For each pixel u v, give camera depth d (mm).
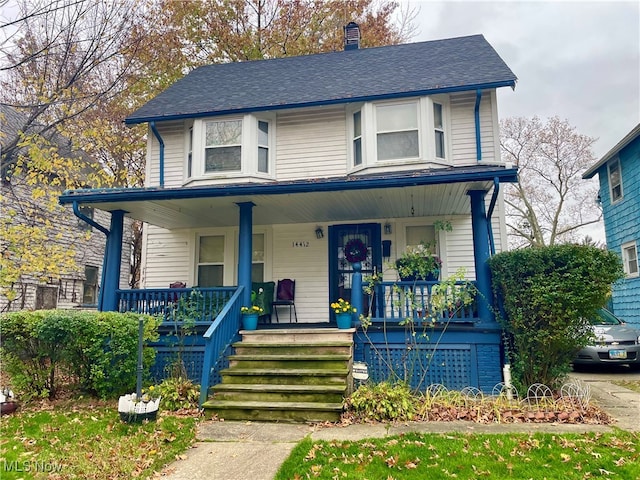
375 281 6848
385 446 4113
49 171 8914
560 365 5812
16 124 10070
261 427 4934
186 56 16172
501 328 6137
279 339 6633
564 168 22328
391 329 6539
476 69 8859
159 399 5340
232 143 9320
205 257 9953
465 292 6156
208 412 5359
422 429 4656
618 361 8180
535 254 5512
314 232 9461
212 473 3613
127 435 4609
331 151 9352
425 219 9000
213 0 16297
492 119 8734
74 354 6148
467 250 8773
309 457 3896
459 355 6312
